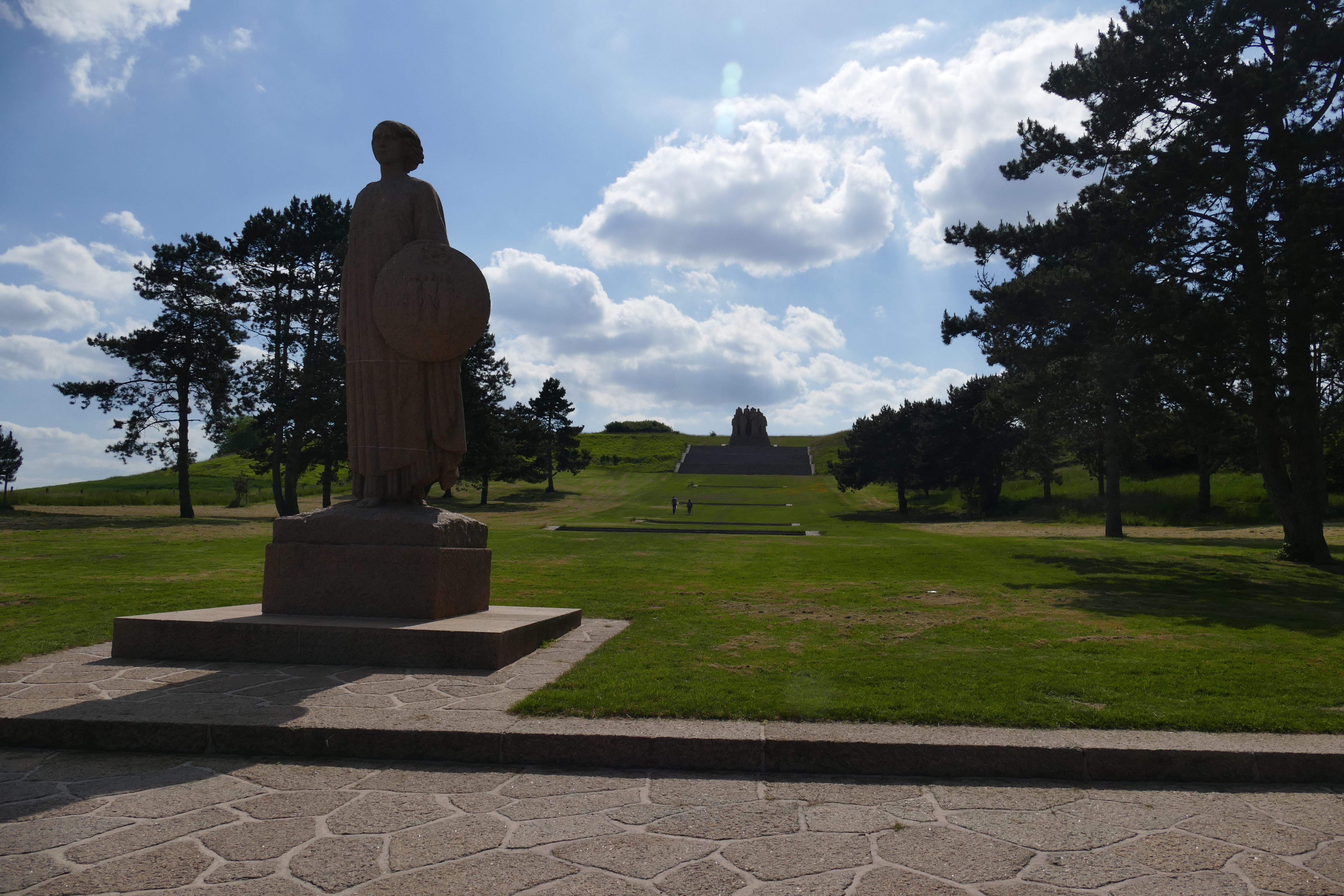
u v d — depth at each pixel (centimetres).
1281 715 568
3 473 5409
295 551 831
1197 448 2598
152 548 2281
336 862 373
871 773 501
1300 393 1969
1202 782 494
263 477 7775
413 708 576
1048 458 4288
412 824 418
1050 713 570
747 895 347
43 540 2597
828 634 941
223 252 4047
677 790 471
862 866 376
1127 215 1934
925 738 513
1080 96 2112
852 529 4059
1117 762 496
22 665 728
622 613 1103
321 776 488
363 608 817
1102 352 2070
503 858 380
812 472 8094
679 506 5791
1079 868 378
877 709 575
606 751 511
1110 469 3356
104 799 448
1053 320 2128
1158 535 3375
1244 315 1883
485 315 909
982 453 4972
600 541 2769
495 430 5447
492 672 709
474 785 475
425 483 909
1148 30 1922
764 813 439
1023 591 1402
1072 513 4597
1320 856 393
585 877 362
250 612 852
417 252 885
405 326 875
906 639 910
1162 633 970
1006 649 853
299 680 669
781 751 505
